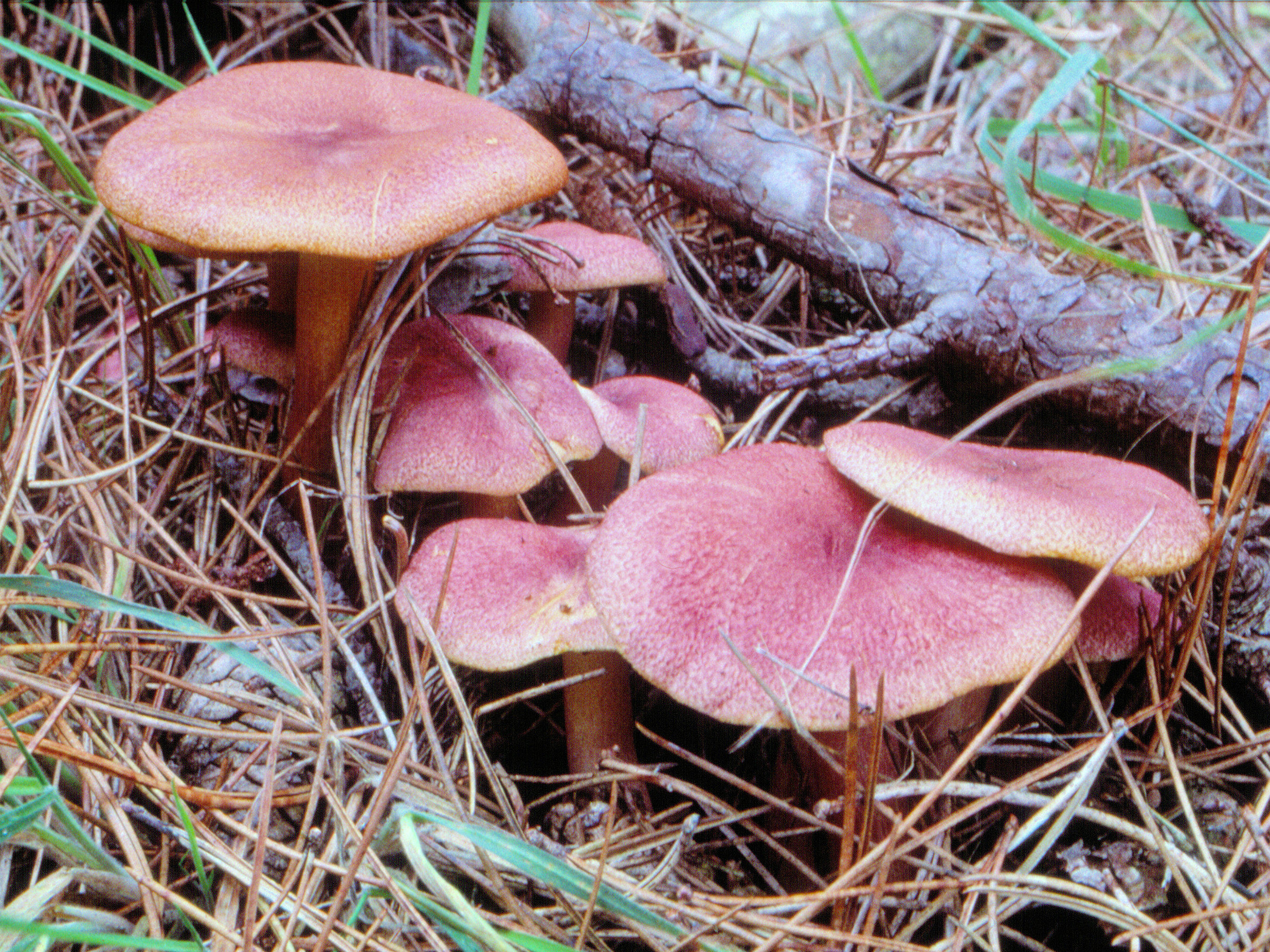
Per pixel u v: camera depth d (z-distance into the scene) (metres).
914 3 0.74
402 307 0.42
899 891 0.38
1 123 0.52
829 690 0.37
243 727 0.41
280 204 0.39
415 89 0.43
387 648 0.42
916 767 0.41
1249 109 0.65
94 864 0.37
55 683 0.39
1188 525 0.39
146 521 0.43
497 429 0.42
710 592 0.38
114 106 0.58
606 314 0.50
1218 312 0.49
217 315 0.49
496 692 0.43
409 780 0.40
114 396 0.46
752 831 0.39
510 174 0.40
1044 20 0.81
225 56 0.58
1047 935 0.41
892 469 0.39
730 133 0.48
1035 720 0.42
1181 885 0.38
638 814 0.40
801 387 0.47
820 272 0.48
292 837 0.39
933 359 0.46
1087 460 0.41
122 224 0.44
